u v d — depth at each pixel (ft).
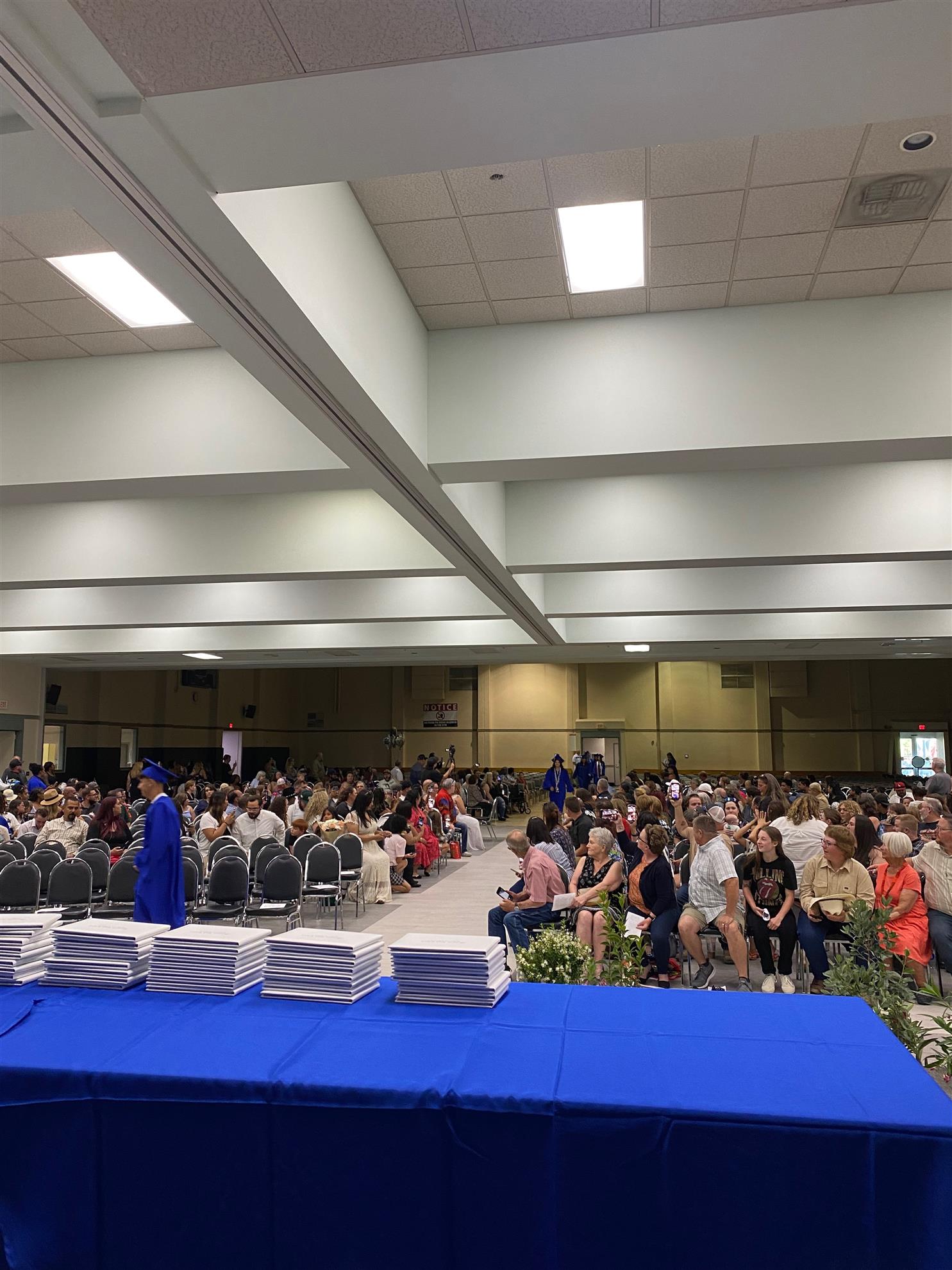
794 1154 7.20
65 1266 8.07
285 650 58.59
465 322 20.35
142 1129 8.11
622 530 30.73
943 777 44.75
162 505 34.14
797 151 14.40
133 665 71.87
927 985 13.94
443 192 15.52
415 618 43.91
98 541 34.24
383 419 17.35
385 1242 7.66
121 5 8.07
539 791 100.22
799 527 29.37
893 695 98.48
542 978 13.96
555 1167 7.47
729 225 16.49
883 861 22.62
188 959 10.69
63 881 26.50
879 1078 8.04
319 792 41.01
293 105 9.52
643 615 44.42
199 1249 7.91
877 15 8.39
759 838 22.34
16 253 17.02
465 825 56.08
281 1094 7.92
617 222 16.42
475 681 107.14
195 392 21.30
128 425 21.40
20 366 22.02
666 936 21.52
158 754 91.30
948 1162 7.04
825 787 67.10
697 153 14.44
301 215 13.60
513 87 9.36
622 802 34.88
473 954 10.12
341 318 15.06
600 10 8.29
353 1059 8.47
